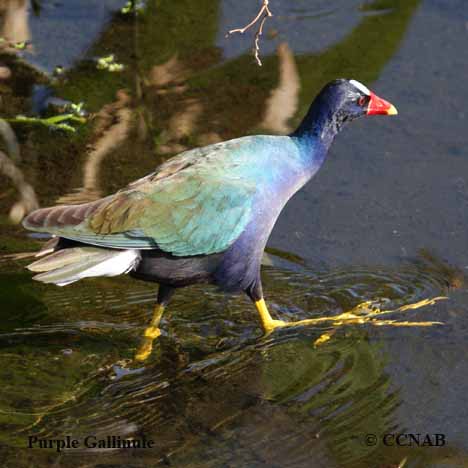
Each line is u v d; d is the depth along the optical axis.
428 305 11.37
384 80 15.02
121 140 13.97
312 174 11.01
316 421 9.66
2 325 10.98
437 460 9.21
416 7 16.70
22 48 15.84
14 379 10.15
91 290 11.70
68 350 10.64
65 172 13.35
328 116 10.92
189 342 10.91
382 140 13.97
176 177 10.15
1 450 9.13
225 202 10.15
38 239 12.20
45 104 14.66
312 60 15.58
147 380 10.25
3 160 13.53
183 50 15.91
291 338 10.97
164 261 10.24
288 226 12.63
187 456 9.18
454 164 13.48
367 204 12.91
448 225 12.53
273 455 9.22
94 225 9.83
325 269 11.98
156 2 16.94
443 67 15.27
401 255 12.12
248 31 16.27
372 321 11.17
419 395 10.04
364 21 16.44
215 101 14.78
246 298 11.80
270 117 14.36
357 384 10.20
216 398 10.00
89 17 16.67
